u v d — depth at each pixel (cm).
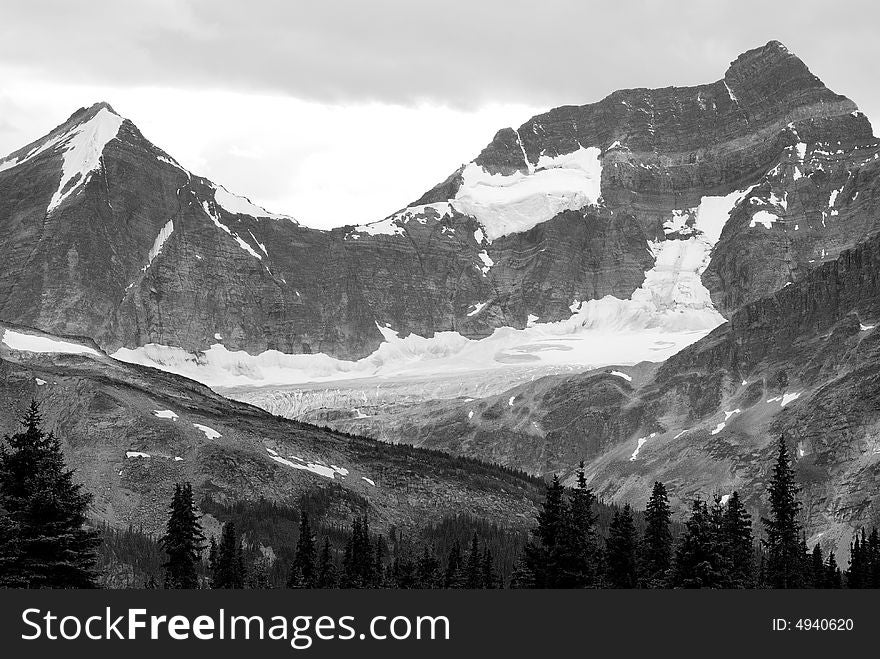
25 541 13075
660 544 17012
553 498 16338
